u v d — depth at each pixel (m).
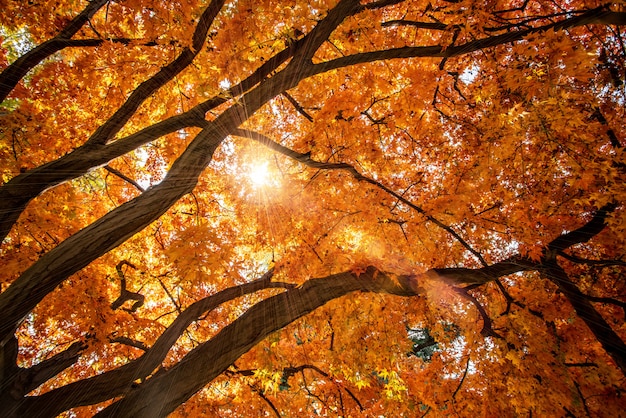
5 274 3.01
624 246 4.09
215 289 5.55
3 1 3.49
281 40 4.05
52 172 2.50
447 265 4.55
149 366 2.88
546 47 2.87
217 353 2.74
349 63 3.47
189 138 4.64
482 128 3.87
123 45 3.60
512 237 4.18
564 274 3.96
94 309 3.70
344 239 4.72
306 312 3.19
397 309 4.77
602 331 3.79
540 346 4.00
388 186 5.02
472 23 3.49
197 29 3.37
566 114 3.03
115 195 5.30
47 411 2.30
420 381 4.90
